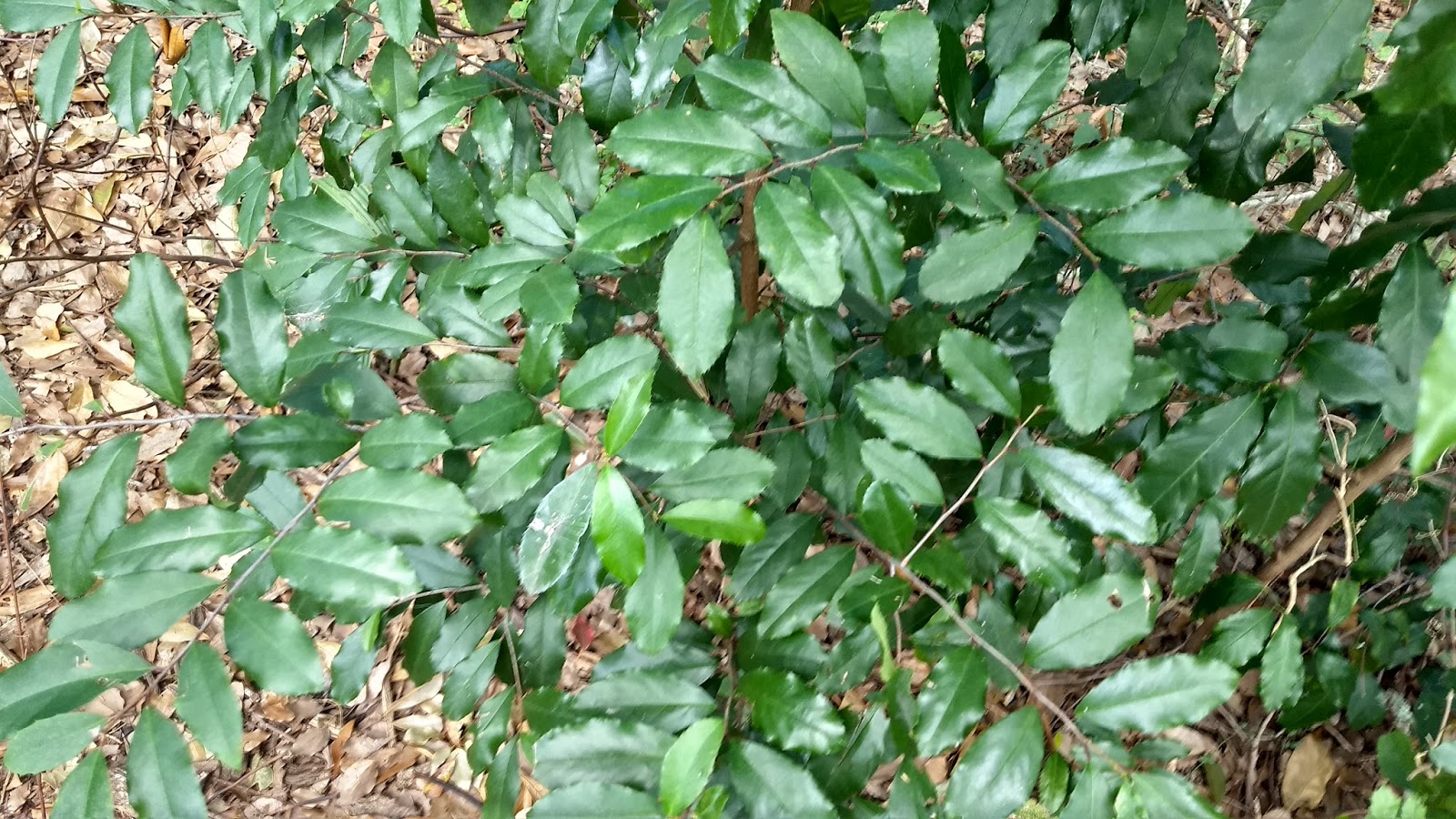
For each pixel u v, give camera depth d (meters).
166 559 0.46
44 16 0.65
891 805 0.54
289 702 1.17
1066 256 0.75
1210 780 0.98
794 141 0.50
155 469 1.34
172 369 0.51
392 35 0.58
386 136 0.75
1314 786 0.98
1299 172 0.76
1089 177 0.50
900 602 0.55
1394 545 0.78
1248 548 1.10
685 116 0.49
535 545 0.50
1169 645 1.08
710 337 0.46
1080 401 0.48
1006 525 0.54
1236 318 0.62
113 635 0.45
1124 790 0.49
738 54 0.71
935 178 0.48
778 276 0.46
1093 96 0.80
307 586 0.46
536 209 0.61
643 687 0.57
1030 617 0.71
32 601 1.24
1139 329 1.22
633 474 0.62
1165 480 0.62
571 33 0.60
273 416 0.52
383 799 1.12
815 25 0.51
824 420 0.67
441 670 0.69
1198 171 0.67
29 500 1.29
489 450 0.51
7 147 1.54
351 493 0.48
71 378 1.41
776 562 0.65
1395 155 0.44
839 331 0.74
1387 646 0.82
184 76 0.77
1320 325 0.59
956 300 0.51
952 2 0.64
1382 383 0.57
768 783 0.52
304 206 0.70
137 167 1.61
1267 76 0.42
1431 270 0.53
